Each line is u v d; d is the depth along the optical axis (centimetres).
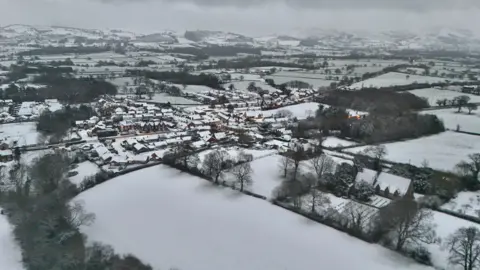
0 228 16862
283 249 16162
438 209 19350
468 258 14875
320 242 16688
